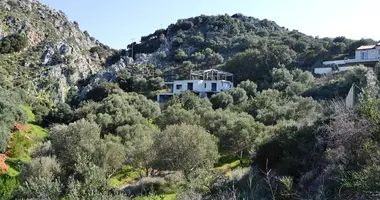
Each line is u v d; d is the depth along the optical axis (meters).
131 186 24.70
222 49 102.94
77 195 12.14
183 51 106.25
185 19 131.62
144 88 78.56
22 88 74.31
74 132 29.62
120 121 47.47
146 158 28.30
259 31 113.56
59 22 121.50
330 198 8.69
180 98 59.53
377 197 6.93
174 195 20.16
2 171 27.45
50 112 59.03
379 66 16.19
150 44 123.44
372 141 8.83
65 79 90.06
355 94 15.55
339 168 9.58
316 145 13.47
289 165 15.30
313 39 95.69
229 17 123.38
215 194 12.80
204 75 72.44
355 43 70.06
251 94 62.41
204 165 26.55
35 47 97.25
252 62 74.88
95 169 13.88
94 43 138.12
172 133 27.16
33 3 122.00
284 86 58.25
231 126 33.59
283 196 10.15
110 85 76.19
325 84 47.44
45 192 13.48
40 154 31.69
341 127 9.95
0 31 95.50
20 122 46.59
